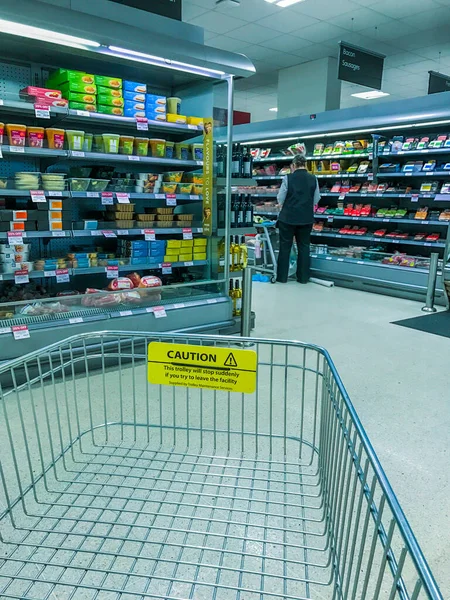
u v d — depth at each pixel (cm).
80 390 295
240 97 1477
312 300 589
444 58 1006
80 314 336
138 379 315
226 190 387
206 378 177
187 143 433
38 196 321
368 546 170
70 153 335
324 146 767
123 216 382
